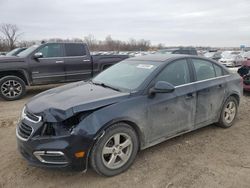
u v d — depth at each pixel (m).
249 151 3.94
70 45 8.66
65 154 2.86
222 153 3.86
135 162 3.55
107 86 3.85
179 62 4.11
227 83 4.71
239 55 23.55
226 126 4.88
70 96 3.37
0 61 7.36
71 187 3.00
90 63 9.04
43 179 3.16
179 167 3.44
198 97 4.13
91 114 3.01
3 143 4.22
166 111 3.68
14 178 3.18
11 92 7.53
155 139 3.65
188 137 4.44
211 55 24.78
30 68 7.81
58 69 8.38
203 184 3.07
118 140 3.20
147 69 3.88
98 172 3.12
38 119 2.96
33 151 2.91
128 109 3.24
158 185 3.05
